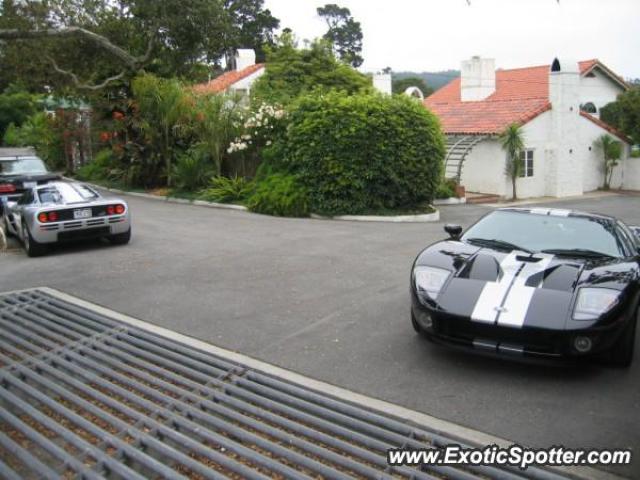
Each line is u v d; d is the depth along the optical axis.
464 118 24.59
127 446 3.66
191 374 4.91
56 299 7.33
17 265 9.48
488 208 19.08
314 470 3.46
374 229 12.83
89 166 24.64
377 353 5.27
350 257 9.45
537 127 23.05
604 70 29.25
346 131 14.55
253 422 4.00
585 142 25.59
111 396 4.55
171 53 10.02
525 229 5.80
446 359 5.08
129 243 10.98
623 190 26.36
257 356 5.29
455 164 23.11
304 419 4.07
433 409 4.17
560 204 20.80
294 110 15.69
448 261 5.21
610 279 4.71
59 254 10.23
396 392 4.46
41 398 4.38
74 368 4.96
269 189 15.30
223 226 12.98
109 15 10.80
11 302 7.22
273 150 15.96
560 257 5.21
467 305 4.64
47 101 33.22
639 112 26.34
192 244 10.74
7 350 5.50
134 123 19.42
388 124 14.85
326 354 5.28
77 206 10.05
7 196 13.35
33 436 3.83
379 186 15.09
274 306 6.79
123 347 5.57
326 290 7.43
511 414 4.07
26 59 10.43
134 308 6.84
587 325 4.30
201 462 3.62
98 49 11.04
